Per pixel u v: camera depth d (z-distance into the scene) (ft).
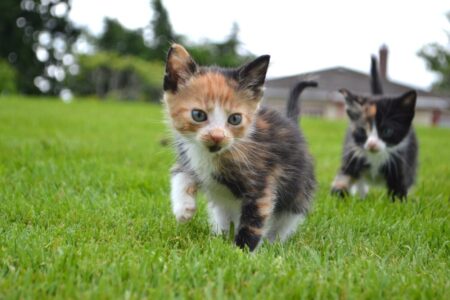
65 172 2.65
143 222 2.02
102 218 2.03
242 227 1.89
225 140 1.85
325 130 6.81
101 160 3.03
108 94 15.80
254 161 1.89
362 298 1.51
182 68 1.93
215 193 1.96
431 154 4.56
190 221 2.04
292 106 2.33
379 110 2.70
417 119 13.03
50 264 1.61
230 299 1.49
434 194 2.66
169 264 1.64
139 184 2.56
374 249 1.89
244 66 1.93
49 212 2.07
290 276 1.59
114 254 1.69
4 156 2.95
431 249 1.91
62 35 16.46
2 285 1.49
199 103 1.89
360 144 2.73
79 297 1.45
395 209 2.32
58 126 5.11
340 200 2.51
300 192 2.06
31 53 15.75
